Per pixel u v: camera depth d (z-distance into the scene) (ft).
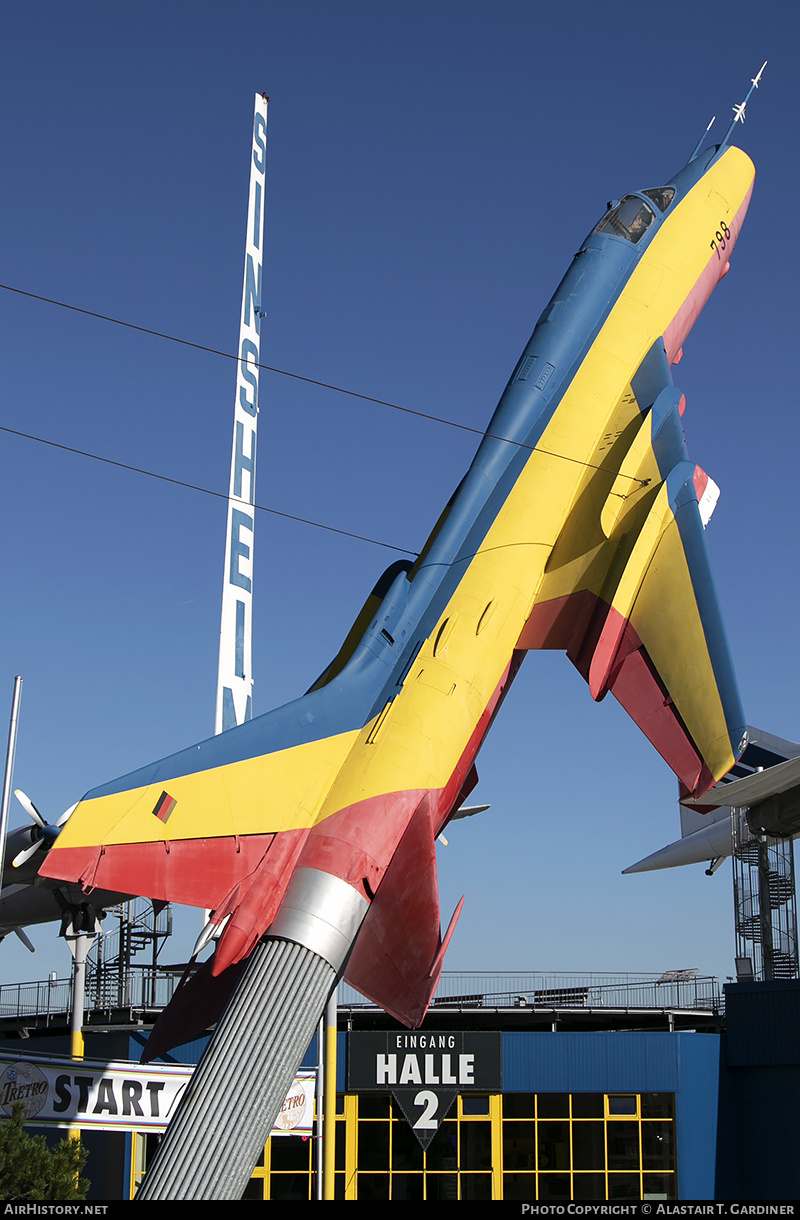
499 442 74.54
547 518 72.23
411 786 61.62
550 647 70.95
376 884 59.31
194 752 59.21
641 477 73.72
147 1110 68.13
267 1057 53.93
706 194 90.22
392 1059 87.30
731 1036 91.20
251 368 93.20
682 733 67.77
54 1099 65.62
